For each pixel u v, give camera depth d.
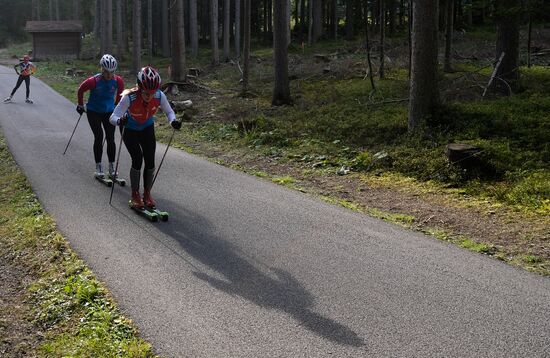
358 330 3.84
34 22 45.41
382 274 4.88
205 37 49.56
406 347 3.60
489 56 23.88
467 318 4.02
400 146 10.19
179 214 6.74
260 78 24.30
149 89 6.12
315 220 6.54
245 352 3.55
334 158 10.12
